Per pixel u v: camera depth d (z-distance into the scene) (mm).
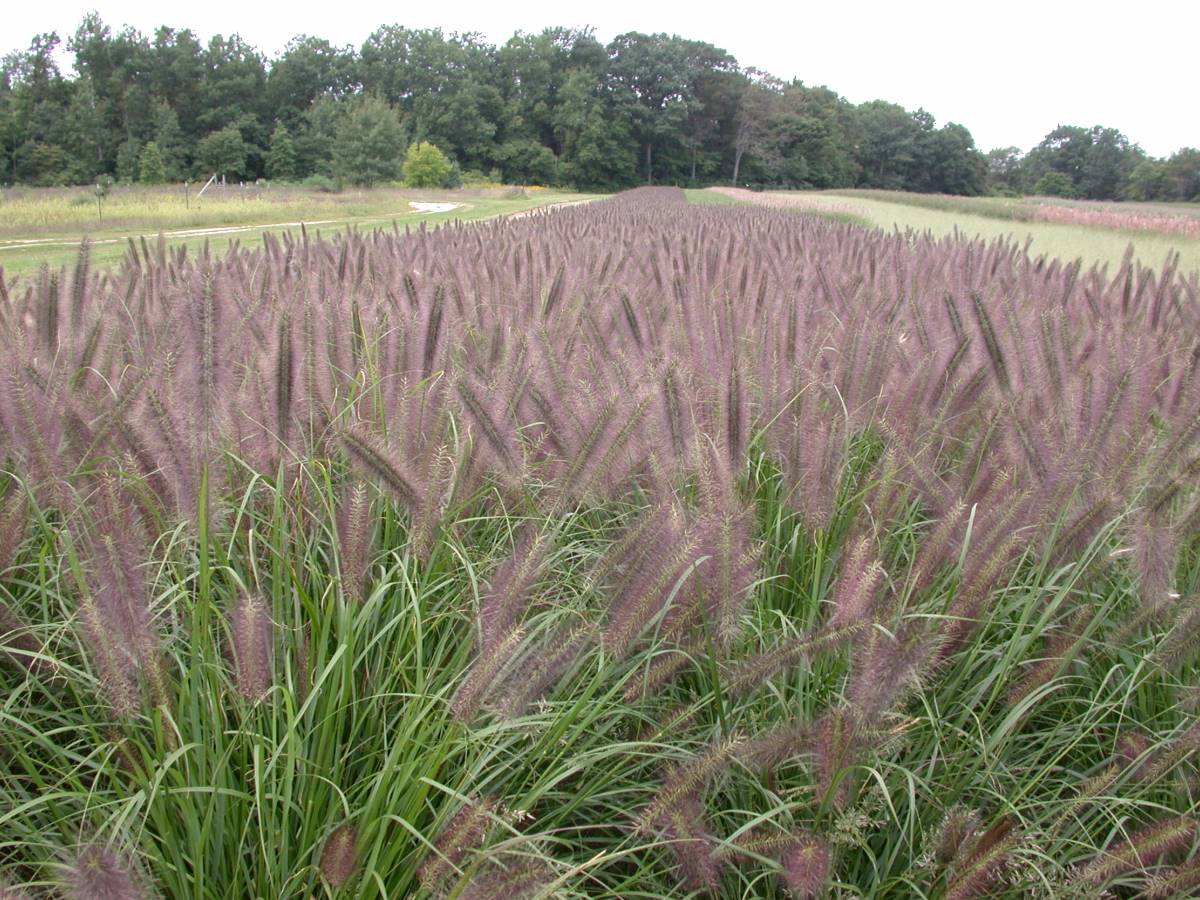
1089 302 7164
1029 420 3771
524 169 139500
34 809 2594
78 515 2932
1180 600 2951
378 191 82375
